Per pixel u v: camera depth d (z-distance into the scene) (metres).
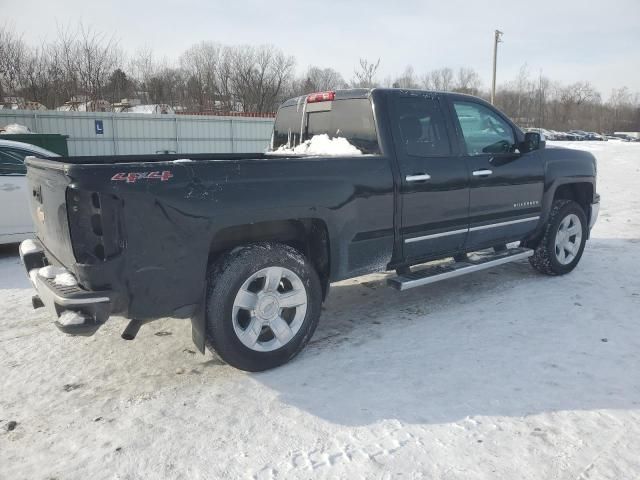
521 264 6.44
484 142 4.98
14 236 6.96
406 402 3.21
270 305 3.56
